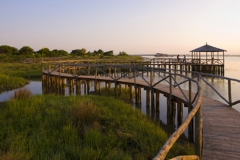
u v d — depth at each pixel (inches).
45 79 776.9
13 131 238.5
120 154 195.0
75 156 189.9
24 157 176.6
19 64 1433.3
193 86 729.0
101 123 279.4
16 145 201.2
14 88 725.3
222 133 197.5
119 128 263.7
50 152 195.6
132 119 304.0
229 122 229.5
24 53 2317.9
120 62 1242.0
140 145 221.8
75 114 267.7
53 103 348.8
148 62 1289.4
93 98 421.7
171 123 374.0
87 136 225.9
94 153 191.3
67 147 203.8
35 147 204.1
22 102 342.3
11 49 2503.7
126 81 552.7
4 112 299.3
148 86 465.7
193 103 309.9
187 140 285.1
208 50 1123.9
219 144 173.6
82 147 210.8
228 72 1224.8
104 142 220.4
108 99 424.5
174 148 219.1
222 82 823.7
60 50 2642.7
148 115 400.8
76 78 645.3
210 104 317.7
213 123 226.4
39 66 1346.0
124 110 350.0
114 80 571.5
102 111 321.1
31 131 244.5
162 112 436.1
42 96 401.1
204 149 165.2
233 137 187.5
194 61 1390.3
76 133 235.9
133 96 584.1
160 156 85.4
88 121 259.6
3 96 582.9
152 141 230.5
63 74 737.0
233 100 522.3
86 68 1117.7
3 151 191.3
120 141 225.3
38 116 284.4
